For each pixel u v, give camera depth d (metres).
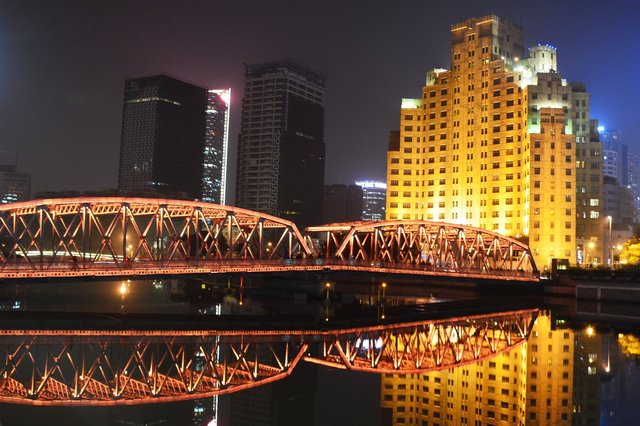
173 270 86.62
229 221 95.50
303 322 87.69
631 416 42.59
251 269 94.69
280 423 41.25
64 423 40.38
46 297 116.88
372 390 50.06
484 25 192.50
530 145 166.50
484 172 185.62
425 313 103.31
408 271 112.94
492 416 43.47
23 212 85.75
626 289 116.56
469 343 71.25
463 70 194.50
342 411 44.25
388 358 62.06
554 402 46.22
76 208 89.94
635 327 88.19
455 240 149.12
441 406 45.97
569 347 69.19
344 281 178.62
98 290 138.88
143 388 48.09
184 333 74.50
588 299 123.06
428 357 62.75
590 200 179.50
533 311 110.44
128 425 41.09
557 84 175.50
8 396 45.44
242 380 51.56
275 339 71.81
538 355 64.06
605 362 60.72
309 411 44.19
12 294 120.81
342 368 57.19
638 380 53.47
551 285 132.88
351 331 79.88
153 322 83.00
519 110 179.38
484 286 154.88
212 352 62.25
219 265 91.44
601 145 180.38
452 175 194.00
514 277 129.00
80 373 52.12
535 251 163.75
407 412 44.41
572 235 164.12
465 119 192.38
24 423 39.88
